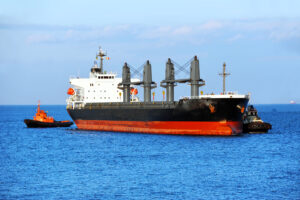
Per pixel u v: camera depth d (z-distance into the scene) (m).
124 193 172.88
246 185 184.12
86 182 190.25
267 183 187.25
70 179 195.62
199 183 187.50
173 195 170.38
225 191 175.38
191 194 171.50
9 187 182.50
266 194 170.88
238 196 168.62
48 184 187.12
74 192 174.50
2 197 168.38
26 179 196.38
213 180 192.75
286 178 195.75
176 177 198.62
